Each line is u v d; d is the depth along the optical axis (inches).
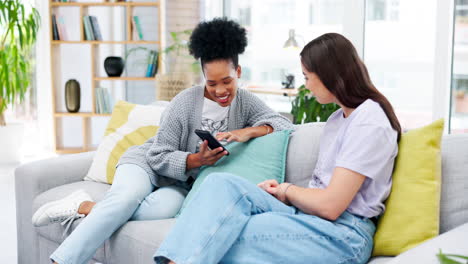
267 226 62.1
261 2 200.5
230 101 83.4
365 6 156.6
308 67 68.9
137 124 104.2
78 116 226.1
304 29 185.8
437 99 139.7
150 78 213.0
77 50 233.0
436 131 65.4
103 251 81.9
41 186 97.5
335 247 62.2
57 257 73.7
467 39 134.0
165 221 79.4
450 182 66.6
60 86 223.6
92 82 215.8
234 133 82.9
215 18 82.0
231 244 61.4
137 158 88.9
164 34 221.1
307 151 81.2
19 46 224.1
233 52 80.3
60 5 212.4
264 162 81.0
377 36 155.8
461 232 56.9
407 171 65.7
